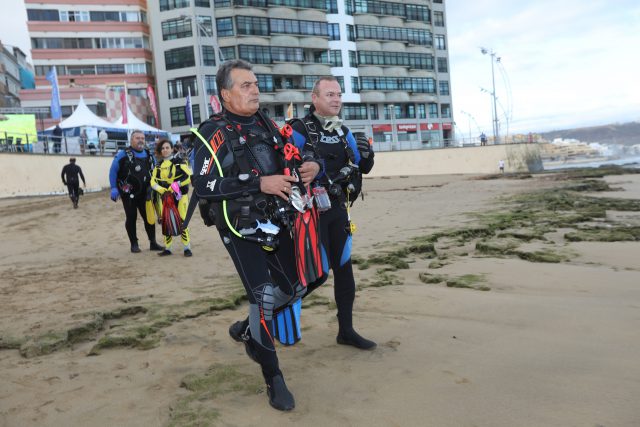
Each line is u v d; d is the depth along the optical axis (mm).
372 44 59531
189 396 2850
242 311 4645
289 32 54375
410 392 2711
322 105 3332
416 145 59250
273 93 53438
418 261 6539
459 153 48656
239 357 3459
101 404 2840
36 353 3705
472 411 2449
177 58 50312
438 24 65438
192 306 4668
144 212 8266
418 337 3602
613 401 2439
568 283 4938
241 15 51938
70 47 52031
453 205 13969
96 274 6570
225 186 2613
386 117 60938
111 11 53094
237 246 2770
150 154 8203
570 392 2564
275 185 2627
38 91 46969
